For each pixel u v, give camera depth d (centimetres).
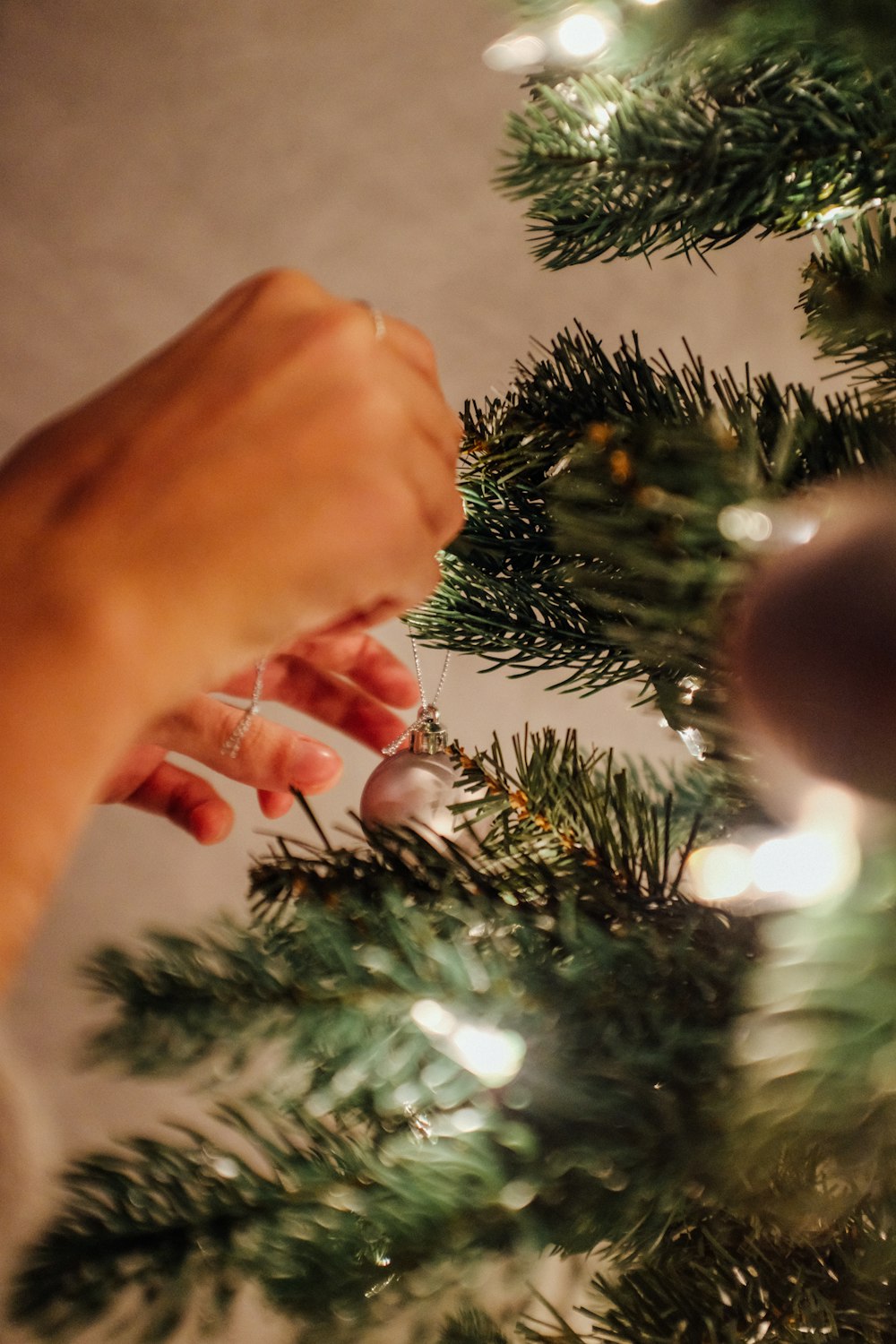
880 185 47
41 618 35
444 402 40
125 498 36
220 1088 46
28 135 115
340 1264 39
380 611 44
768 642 37
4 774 34
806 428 44
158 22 113
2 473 37
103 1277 40
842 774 37
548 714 115
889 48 42
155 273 117
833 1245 46
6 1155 103
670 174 48
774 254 111
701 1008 42
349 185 115
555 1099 40
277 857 47
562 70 52
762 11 44
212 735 51
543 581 54
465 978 43
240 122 115
